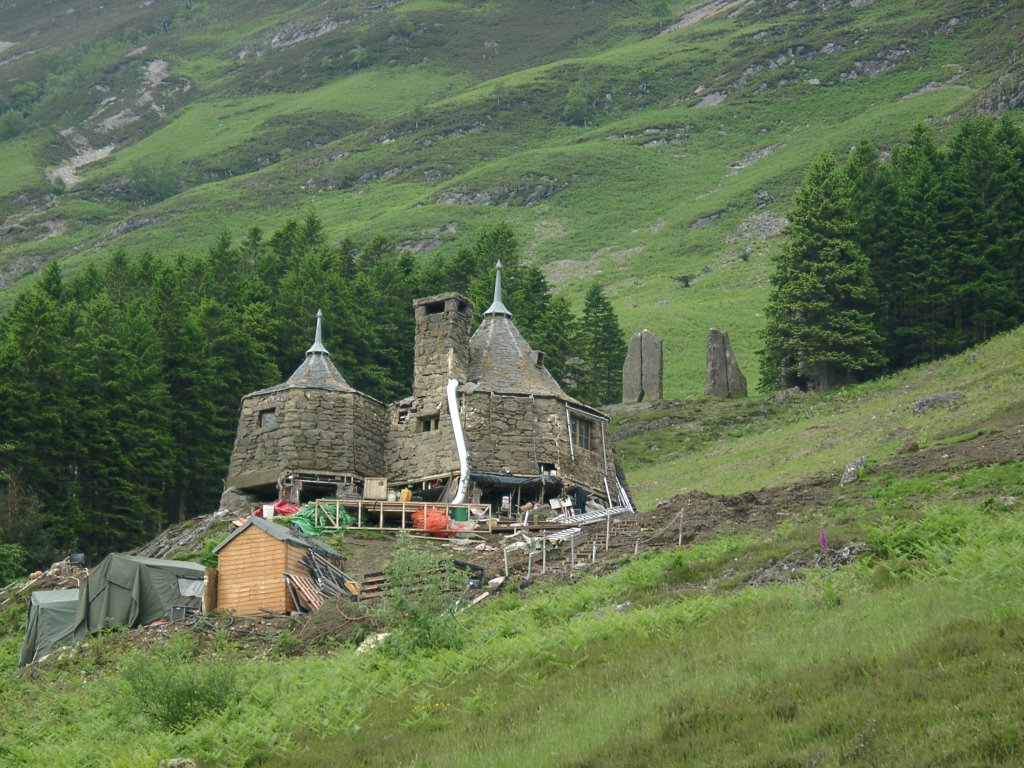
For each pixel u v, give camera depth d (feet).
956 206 416.67
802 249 421.59
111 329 336.70
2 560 258.98
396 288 434.30
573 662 130.82
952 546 144.77
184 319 358.23
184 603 188.85
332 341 396.16
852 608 124.77
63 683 165.99
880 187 437.58
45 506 293.84
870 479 208.13
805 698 98.53
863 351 402.31
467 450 258.98
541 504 254.88
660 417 391.86
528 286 463.42
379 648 151.23
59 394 309.63
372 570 208.85
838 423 329.31
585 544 196.44
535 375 274.36
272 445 264.72
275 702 136.46
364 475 265.13
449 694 130.00
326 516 237.86
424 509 235.40
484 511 238.68
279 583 185.78
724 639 124.47
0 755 137.39
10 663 190.70
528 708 117.60
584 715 110.63
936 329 405.18
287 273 452.76
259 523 189.78
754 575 154.30
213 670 141.59
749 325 623.36
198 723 133.08
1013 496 175.63
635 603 153.58
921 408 303.27
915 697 93.09
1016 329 379.55
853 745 86.38
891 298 419.74
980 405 282.97
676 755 93.91
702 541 184.44
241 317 384.88
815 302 408.87
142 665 142.31
